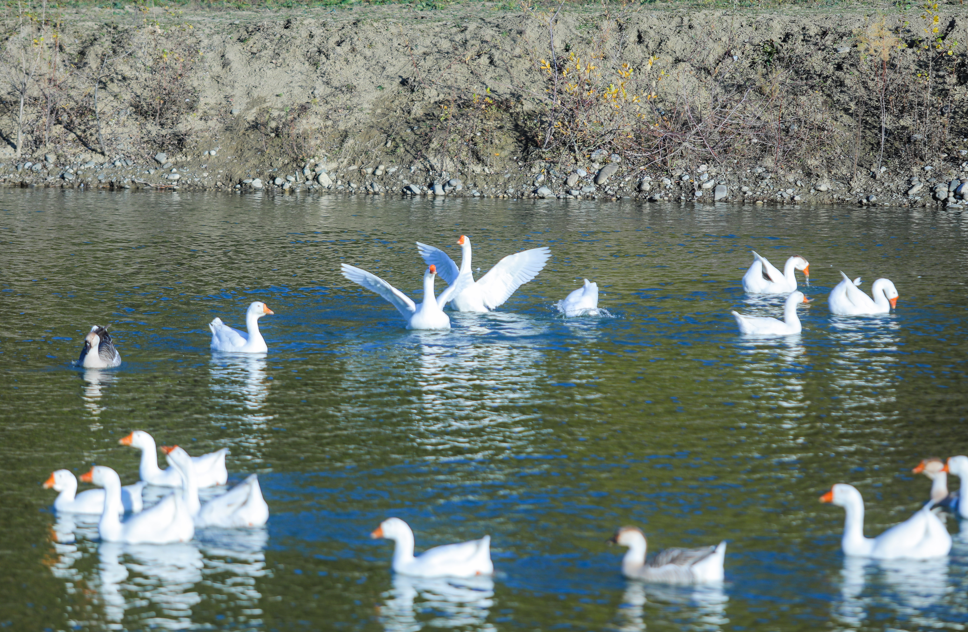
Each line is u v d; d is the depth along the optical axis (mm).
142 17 43281
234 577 9289
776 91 36719
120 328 17953
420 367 15867
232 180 36625
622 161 36094
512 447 12398
